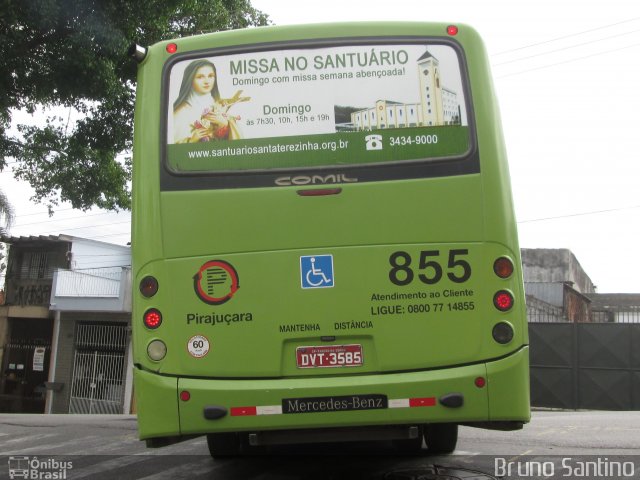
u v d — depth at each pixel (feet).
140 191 15.71
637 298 124.47
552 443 23.41
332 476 18.53
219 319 15.08
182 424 14.85
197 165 15.60
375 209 15.15
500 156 15.48
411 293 14.97
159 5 42.04
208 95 15.89
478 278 14.99
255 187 15.38
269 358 14.92
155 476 19.47
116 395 75.92
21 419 38.60
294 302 15.01
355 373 14.88
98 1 39.60
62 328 80.33
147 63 16.33
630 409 56.39
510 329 14.89
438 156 15.37
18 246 86.43
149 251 15.40
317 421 14.60
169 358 15.08
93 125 49.16
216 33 16.21
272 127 15.62
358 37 15.89
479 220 15.14
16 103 42.86
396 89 15.67
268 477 18.75
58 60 40.16
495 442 23.68
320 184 15.29
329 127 15.56
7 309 84.48
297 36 15.97
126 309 76.23
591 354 58.13
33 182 58.29
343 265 15.03
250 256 15.16
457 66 15.78
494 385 14.69
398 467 19.33
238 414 14.71
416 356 14.84
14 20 37.91
